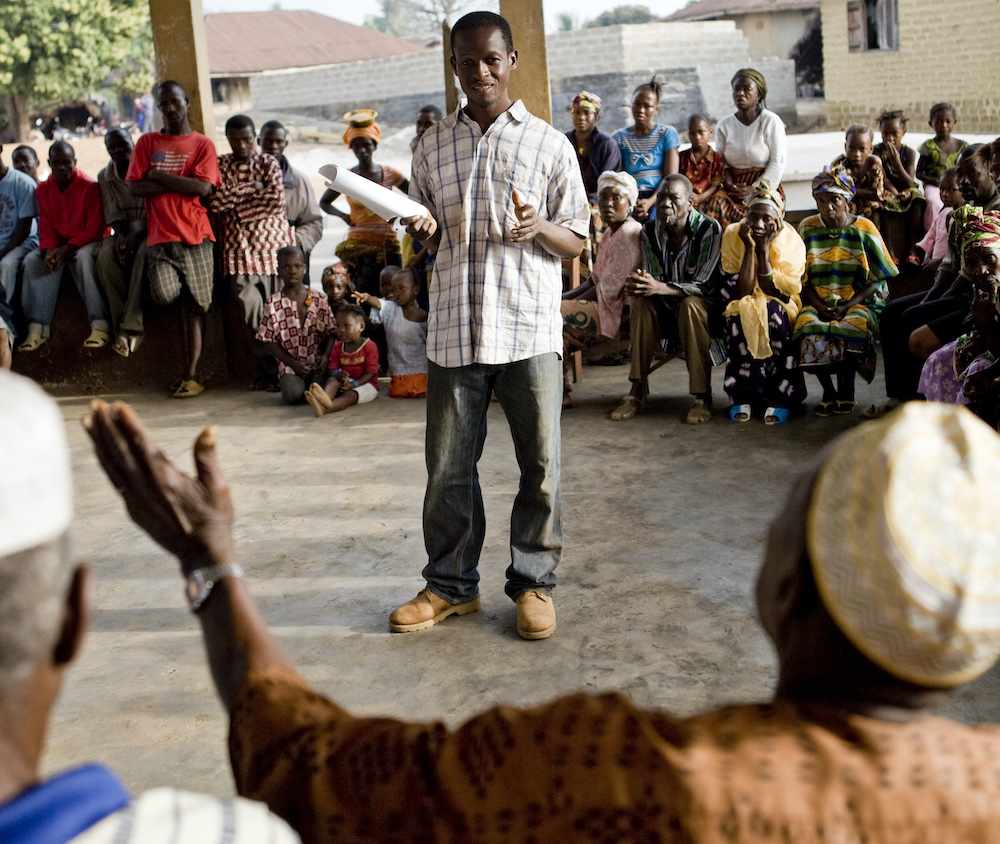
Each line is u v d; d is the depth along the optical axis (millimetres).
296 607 3740
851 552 914
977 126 18625
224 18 36969
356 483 5184
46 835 706
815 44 27312
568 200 3217
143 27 33062
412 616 3473
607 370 7457
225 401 7277
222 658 1241
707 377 5891
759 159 7383
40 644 748
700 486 4824
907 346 5523
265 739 1133
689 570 3871
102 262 7500
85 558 4340
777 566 1028
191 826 779
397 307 7004
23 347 7777
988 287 4168
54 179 7594
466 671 3195
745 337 5711
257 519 4715
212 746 2855
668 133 7523
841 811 935
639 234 6199
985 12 18156
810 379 6848
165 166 7105
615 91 21828
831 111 20969
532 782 981
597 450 5500
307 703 1164
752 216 5598
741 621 3436
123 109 36406
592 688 3049
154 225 7195
